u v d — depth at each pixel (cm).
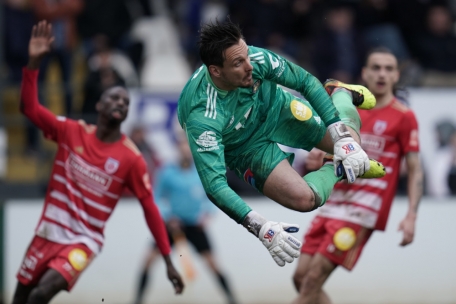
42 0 3047
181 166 2647
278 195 1357
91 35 3247
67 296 2762
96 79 2873
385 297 2834
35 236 1922
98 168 1912
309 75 1363
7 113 3022
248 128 1376
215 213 2795
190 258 2803
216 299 2811
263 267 2809
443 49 3362
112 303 2756
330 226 1970
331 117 1336
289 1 3353
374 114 1955
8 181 2891
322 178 1360
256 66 1323
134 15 3522
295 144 1462
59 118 1961
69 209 1914
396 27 3378
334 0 3356
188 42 3475
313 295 1966
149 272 2681
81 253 1889
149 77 3384
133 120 2738
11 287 2705
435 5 3381
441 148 2806
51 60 3058
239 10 3297
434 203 2825
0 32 2894
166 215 2641
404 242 1923
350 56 3156
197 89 1322
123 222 2772
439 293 2834
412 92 2802
